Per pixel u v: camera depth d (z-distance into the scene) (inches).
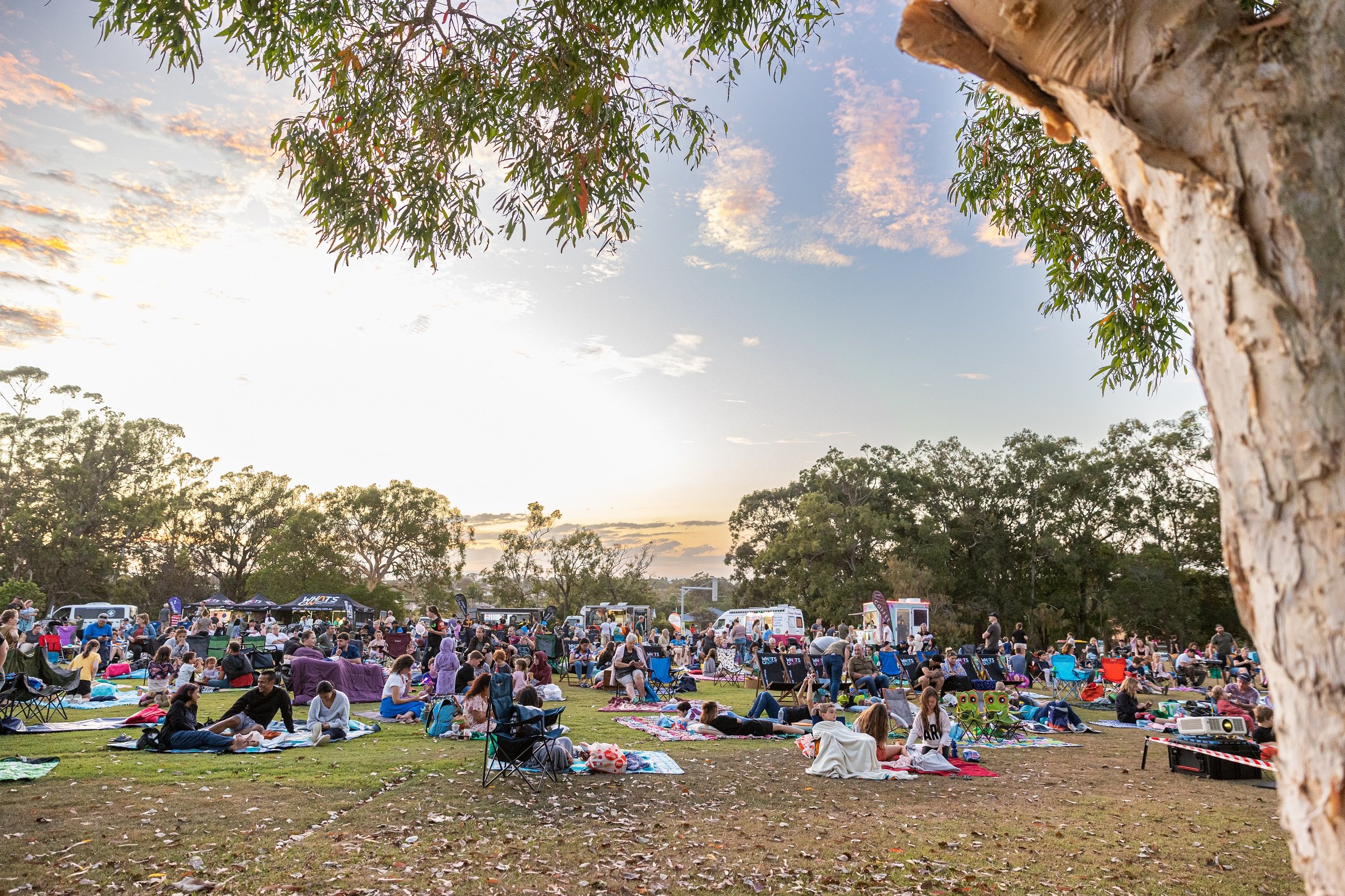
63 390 2389.3
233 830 232.1
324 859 208.2
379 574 2751.0
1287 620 65.9
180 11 221.1
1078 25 82.4
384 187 294.8
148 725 442.6
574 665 884.0
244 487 2679.6
